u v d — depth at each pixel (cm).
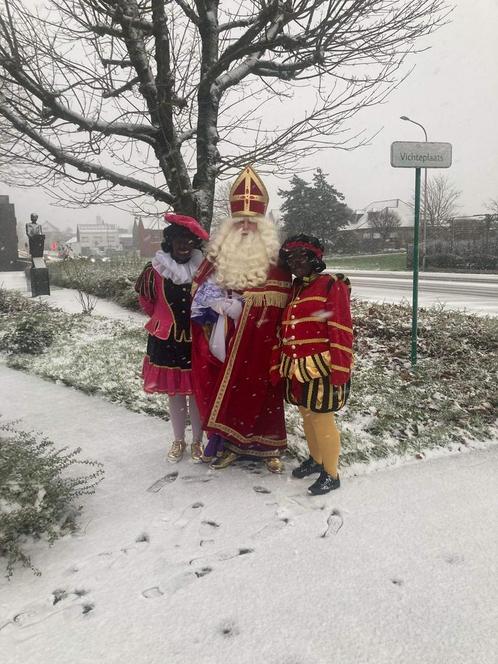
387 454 423
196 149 532
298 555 285
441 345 714
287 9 468
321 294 338
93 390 589
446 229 3312
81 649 221
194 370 380
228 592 254
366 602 246
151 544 300
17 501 305
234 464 404
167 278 383
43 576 276
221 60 479
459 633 226
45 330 842
